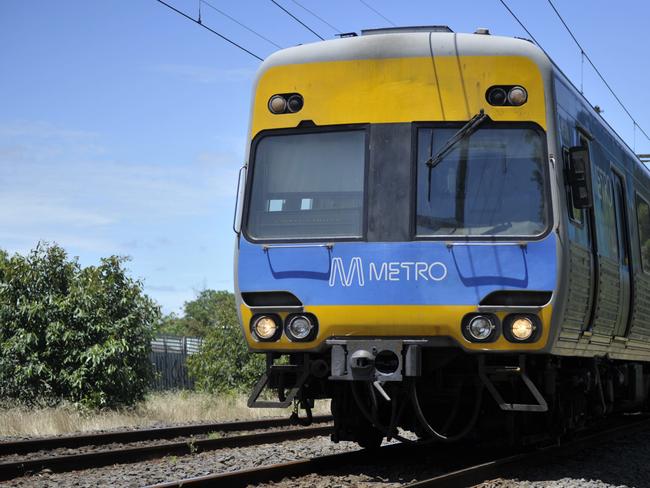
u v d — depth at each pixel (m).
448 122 8.95
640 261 12.52
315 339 8.84
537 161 8.80
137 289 17.73
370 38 9.20
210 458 10.50
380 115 9.05
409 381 8.80
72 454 10.59
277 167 9.23
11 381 16.81
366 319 8.70
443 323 8.59
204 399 18.72
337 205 8.98
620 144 12.15
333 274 8.83
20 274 17.20
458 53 9.02
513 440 9.41
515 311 8.50
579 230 9.35
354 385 9.06
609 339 10.84
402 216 8.81
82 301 17.05
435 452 10.76
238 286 9.12
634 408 15.34
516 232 8.66
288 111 9.29
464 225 8.73
